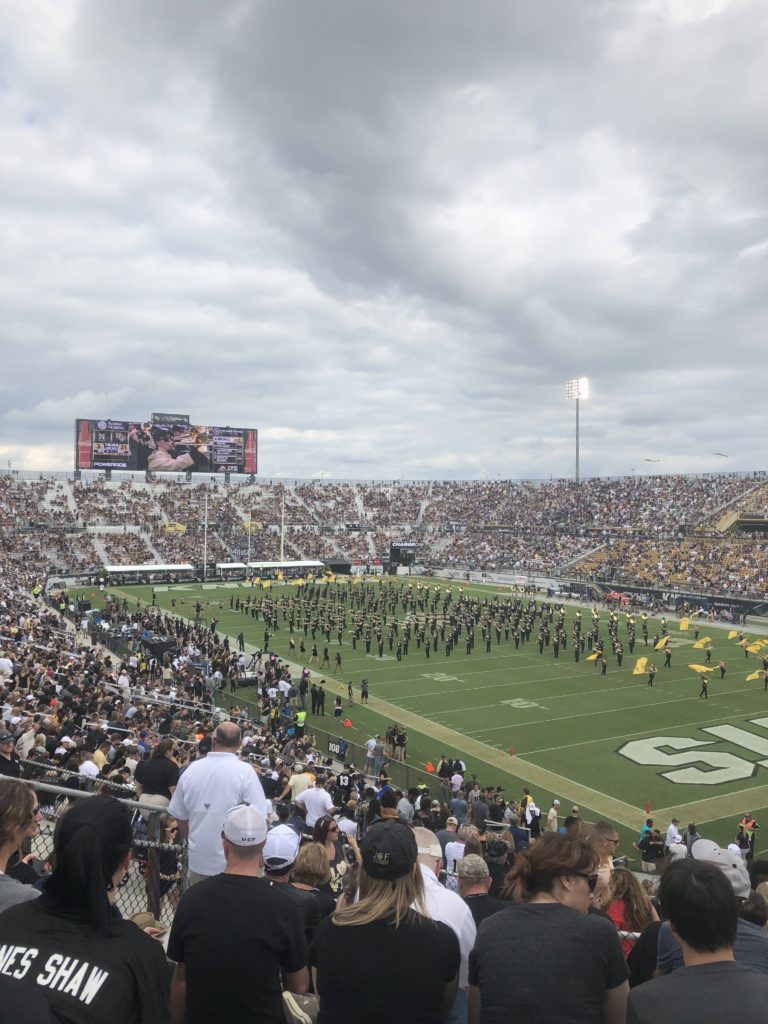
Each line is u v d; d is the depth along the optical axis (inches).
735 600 2593.5
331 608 2365.9
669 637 2160.4
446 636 2075.5
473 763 1114.1
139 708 838.5
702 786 1032.2
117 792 393.1
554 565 3459.6
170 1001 139.9
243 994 142.9
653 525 3609.7
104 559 3240.7
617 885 231.6
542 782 1042.7
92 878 123.4
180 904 152.0
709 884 120.9
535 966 127.7
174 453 3550.7
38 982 116.0
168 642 1549.0
